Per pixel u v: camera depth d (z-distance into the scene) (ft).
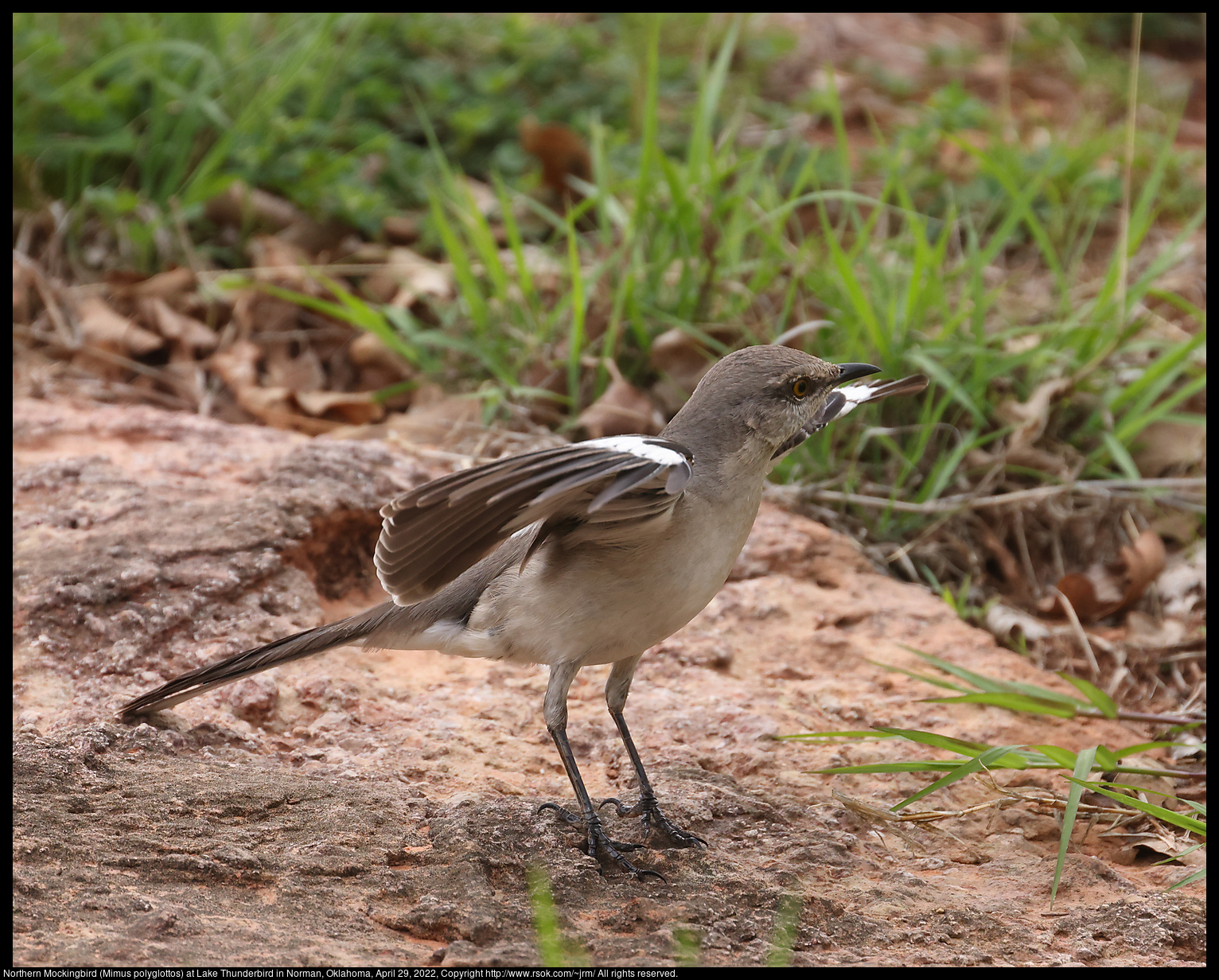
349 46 53.36
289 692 27.12
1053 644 34.42
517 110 53.72
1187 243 52.37
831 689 29.53
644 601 22.17
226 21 51.37
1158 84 68.95
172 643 27.86
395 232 47.78
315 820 21.90
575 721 27.40
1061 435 40.32
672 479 19.04
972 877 23.47
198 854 20.11
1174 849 24.80
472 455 37.86
